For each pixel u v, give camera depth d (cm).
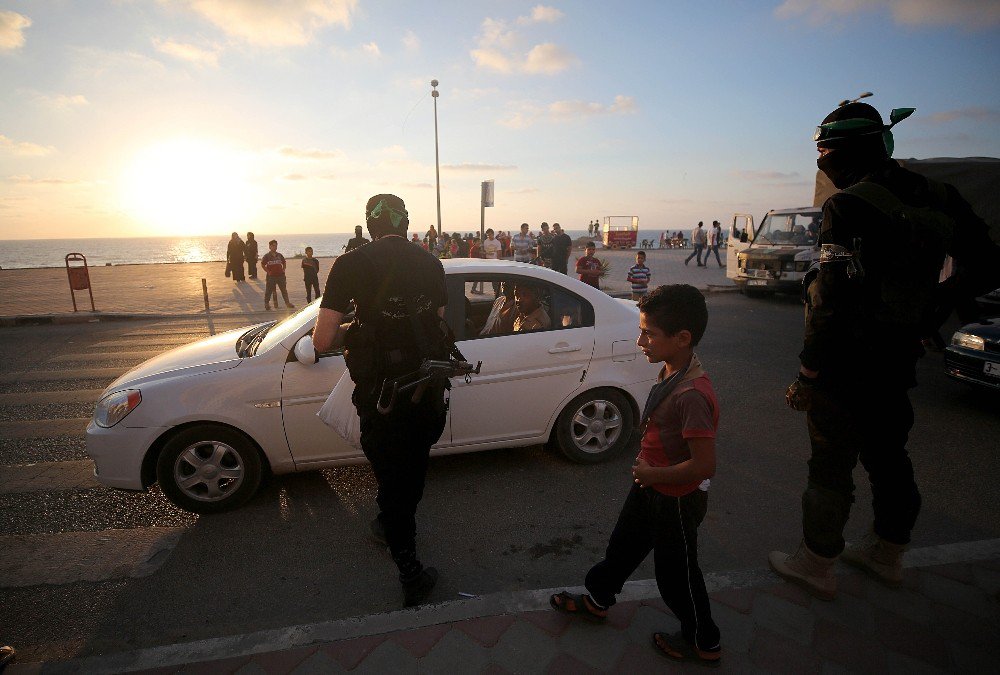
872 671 211
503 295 385
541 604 245
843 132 213
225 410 334
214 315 1193
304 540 321
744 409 545
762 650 221
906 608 245
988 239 226
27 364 767
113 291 1647
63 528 340
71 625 255
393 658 216
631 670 210
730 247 1470
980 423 496
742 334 920
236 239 1919
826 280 214
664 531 192
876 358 218
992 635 229
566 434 401
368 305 229
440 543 315
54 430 509
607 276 1859
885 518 251
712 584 261
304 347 326
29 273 2472
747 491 376
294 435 347
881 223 205
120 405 333
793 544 311
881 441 237
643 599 249
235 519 345
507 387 375
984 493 369
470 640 225
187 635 247
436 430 249
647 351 187
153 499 374
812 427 239
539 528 330
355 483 388
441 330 249
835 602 249
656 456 189
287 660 216
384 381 231
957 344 524
